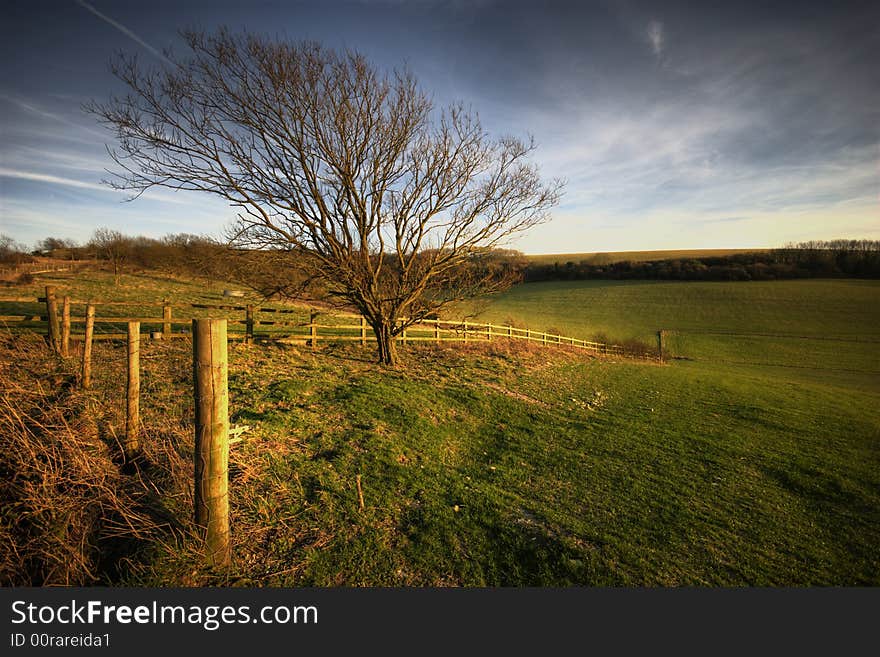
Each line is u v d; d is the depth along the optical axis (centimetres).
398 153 1229
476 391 1250
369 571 459
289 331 1697
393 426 873
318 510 539
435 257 1383
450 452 817
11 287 2581
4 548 355
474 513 598
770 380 2427
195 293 3075
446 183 1301
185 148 1050
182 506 431
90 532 390
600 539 575
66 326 974
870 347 4478
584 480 764
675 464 873
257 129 1100
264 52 1086
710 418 1284
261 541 466
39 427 439
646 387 1738
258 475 571
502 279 1498
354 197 1232
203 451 383
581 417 1165
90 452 440
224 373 388
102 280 3319
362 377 1214
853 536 637
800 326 5256
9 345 896
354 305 1400
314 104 1121
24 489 375
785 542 609
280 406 867
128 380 506
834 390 2231
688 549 572
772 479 841
